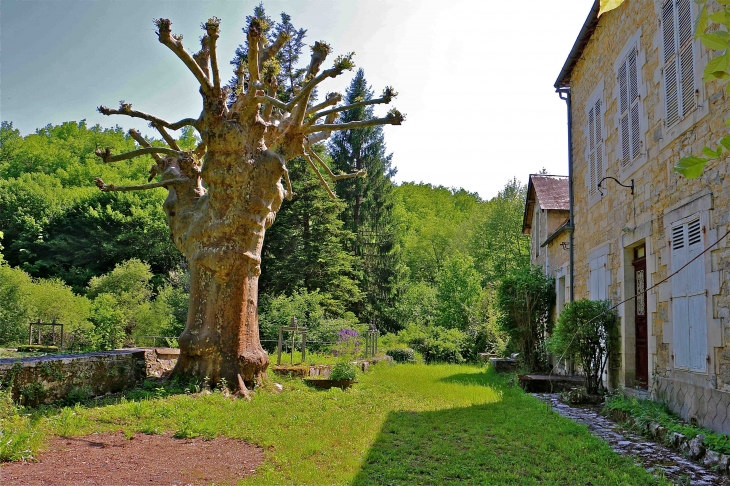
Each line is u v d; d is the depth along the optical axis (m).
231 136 7.92
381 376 12.59
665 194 7.52
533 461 5.17
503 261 34.09
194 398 7.46
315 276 25.53
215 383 8.25
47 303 21.53
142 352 8.79
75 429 5.55
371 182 31.44
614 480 4.50
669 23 7.43
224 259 8.33
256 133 8.32
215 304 8.48
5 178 39.22
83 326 20.42
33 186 35.53
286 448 5.23
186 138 47.88
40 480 4.02
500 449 5.64
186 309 23.73
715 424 5.94
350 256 27.64
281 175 8.60
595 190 11.07
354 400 8.45
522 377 11.42
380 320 29.50
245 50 23.62
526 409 7.99
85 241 32.75
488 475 4.59
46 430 5.46
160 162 10.05
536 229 18.22
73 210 34.38
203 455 4.98
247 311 8.72
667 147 7.47
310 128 9.11
